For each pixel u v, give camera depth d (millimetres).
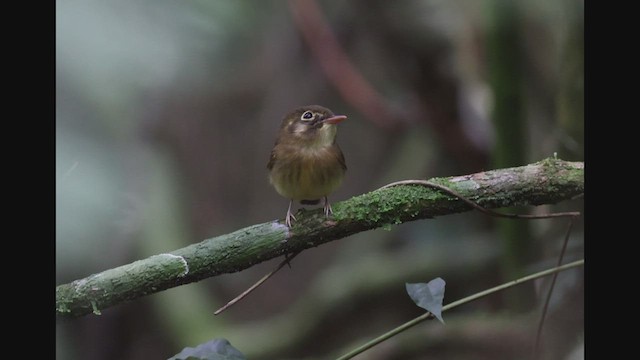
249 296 6711
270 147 6422
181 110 6340
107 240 6109
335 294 6379
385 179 6418
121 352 6383
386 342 6320
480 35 6129
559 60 6113
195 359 5859
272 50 6336
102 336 6379
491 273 6359
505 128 6078
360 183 6570
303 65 6375
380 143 6582
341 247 6801
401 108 6371
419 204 5898
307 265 6945
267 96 6391
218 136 6406
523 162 6086
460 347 6266
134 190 6293
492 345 6230
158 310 6383
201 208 6418
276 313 6719
